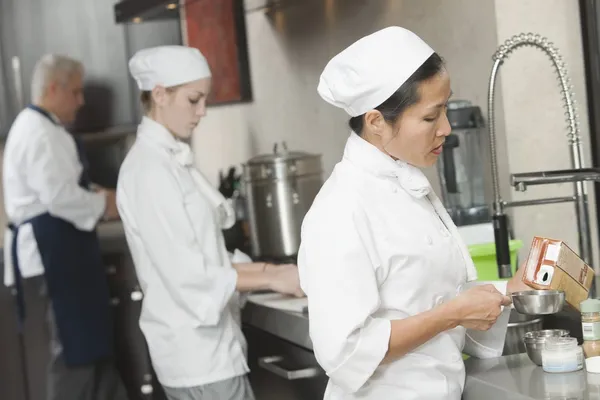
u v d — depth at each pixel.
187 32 4.70
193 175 2.76
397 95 1.68
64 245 4.50
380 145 1.77
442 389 1.77
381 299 1.75
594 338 1.77
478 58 2.76
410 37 1.70
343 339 1.65
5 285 5.11
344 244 1.69
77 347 4.54
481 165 2.75
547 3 2.64
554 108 2.66
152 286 2.66
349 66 1.72
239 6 4.17
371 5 3.26
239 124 4.36
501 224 2.30
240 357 2.68
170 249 2.59
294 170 3.39
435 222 1.81
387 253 1.74
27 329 4.98
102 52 5.16
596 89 2.56
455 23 2.85
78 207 4.49
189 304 2.59
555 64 2.30
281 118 3.98
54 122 4.56
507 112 2.69
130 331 4.75
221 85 4.45
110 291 4.83
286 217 3.40
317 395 2.42
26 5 5.33
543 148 2.68
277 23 3.91
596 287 2.38
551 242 1.89
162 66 2.71
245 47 4.20
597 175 2.10
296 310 2.60
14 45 5.38
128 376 4.78
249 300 2.91
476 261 2.38
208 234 2.66
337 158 3.56
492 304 1.71
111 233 4.93
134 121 5.12
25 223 4.55
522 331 2.07
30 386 5.07
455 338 1.83
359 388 1.72
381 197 1.75
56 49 5.29
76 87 4.68
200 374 2.60
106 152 5.68
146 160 2.65
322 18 3.57
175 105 2.72
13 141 4.53
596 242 2.63
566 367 1.76
